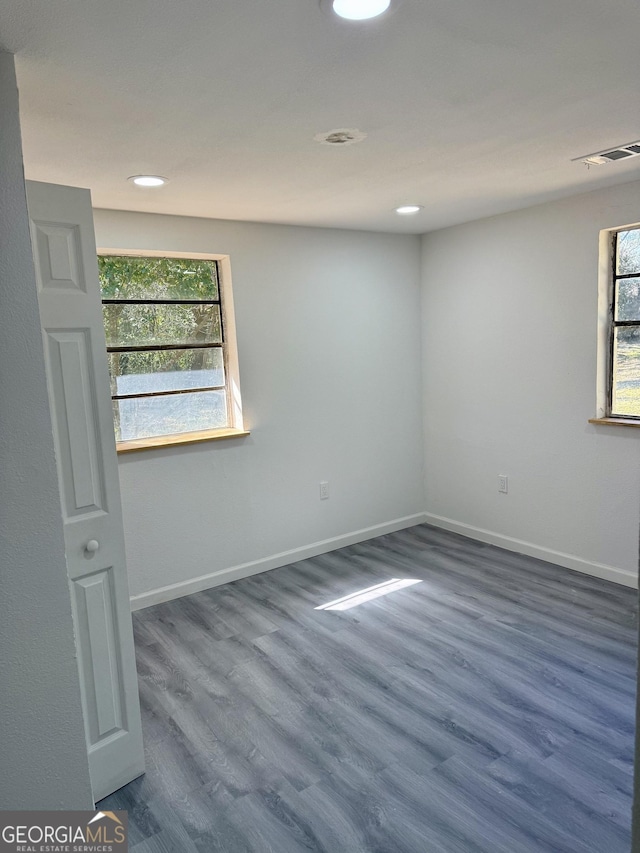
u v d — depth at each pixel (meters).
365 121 2.13
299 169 2.68
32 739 1.69
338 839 1.91
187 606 3.64
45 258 1.92
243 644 3.15
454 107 2.04
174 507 3.72
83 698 2.08
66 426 2.00
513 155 2.63
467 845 1.86
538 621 3.26
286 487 4.20
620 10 1.45
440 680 2.75
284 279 4.05
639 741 0.71
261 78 1.75
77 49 1.54
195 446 3.77
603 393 3.68
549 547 4.06
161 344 3.76
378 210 3.66
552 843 1.86
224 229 3.77
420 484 4.93
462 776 2.15
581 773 2.15
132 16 1.39
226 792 2.13
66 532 2.02
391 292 4.59
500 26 1.51
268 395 4.06
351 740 2.37
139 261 3.65
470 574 3.93
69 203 1.97
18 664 1.65
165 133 2.16
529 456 4.10
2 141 1.53
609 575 3.73
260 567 4.12
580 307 3.67
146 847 1.90
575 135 2.39
